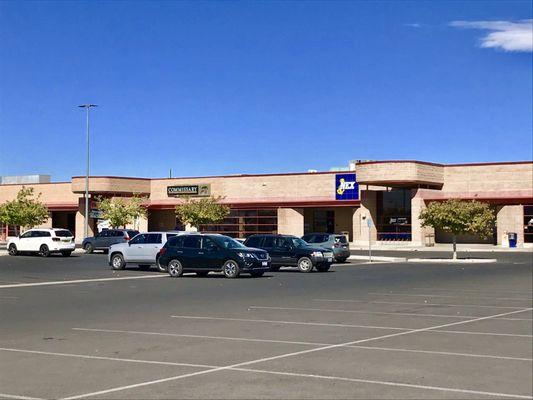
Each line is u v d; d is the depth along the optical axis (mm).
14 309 16141
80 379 8469
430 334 12055
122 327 12992
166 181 72188
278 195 66375
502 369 9008
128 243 31703
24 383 8273
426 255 46656
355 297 18922
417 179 57406
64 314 15117
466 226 40062
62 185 75875
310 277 27328
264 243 31859
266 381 8297
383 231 61500
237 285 23219
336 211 66312
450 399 7418
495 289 21625
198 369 9023
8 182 84312
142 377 8562
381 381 8289
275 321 13805
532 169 57094
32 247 44188
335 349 10523
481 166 59406
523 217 56750
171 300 18125
